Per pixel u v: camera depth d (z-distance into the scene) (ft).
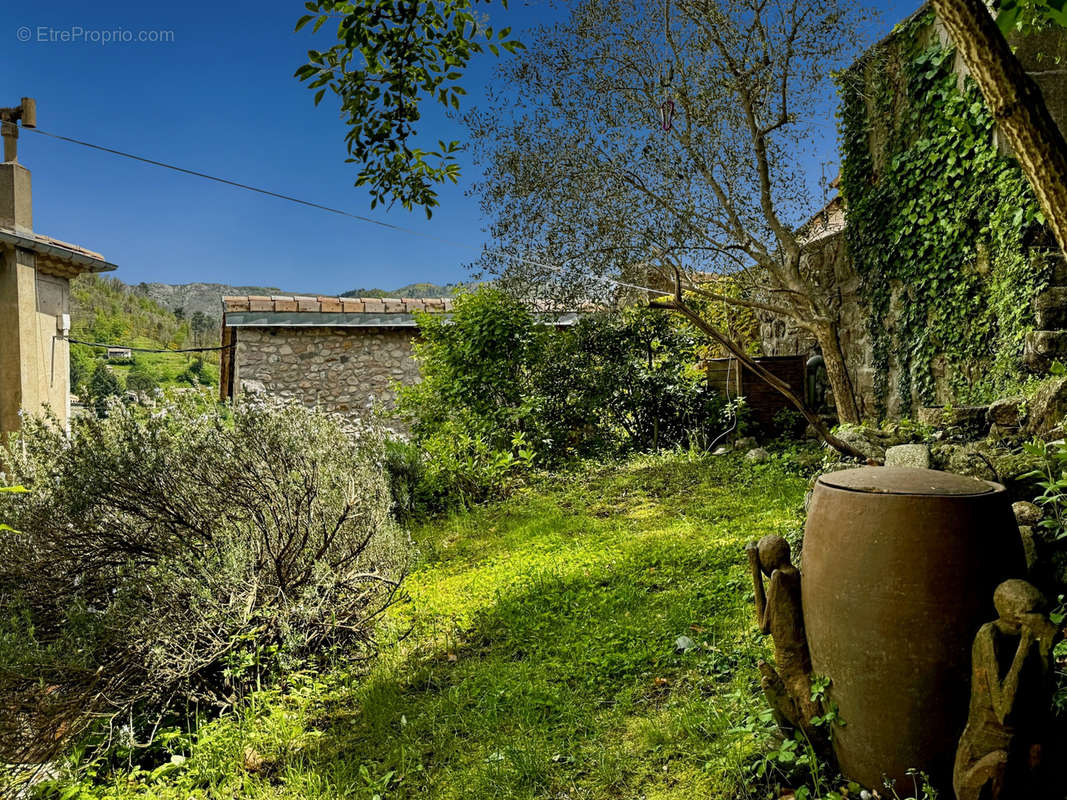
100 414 15.98
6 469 15.51
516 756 8.84
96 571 14.12
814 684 7.30
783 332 39.06
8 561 13.35
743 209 31.53
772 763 7.71
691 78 30.09
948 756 6.66
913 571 6.54
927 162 25.88
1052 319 20.89
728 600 13.05
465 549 20.39
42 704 10.36
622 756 8.68
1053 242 21.30
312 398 42.78
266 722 10.72
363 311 43.06
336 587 14.20
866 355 30.89
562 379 34.06
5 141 30.89
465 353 32.45
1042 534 10.59
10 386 29.78
